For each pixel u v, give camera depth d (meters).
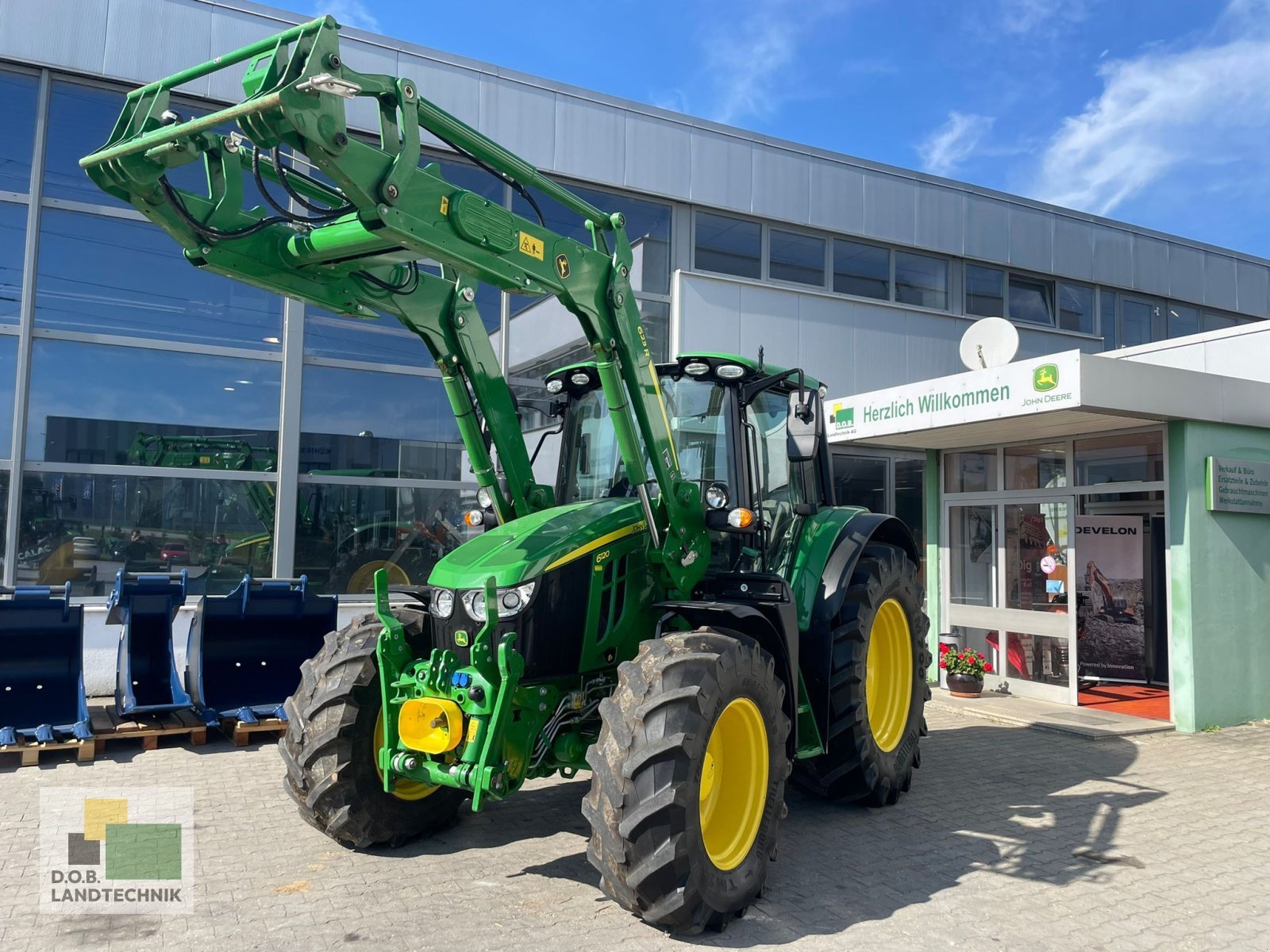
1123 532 10.38
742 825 4.08
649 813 3.55
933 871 4.53
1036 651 9.43
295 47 3.14
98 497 8.60
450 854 4.64
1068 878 4.45
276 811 5.32
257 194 8.62
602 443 5.34
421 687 4.12
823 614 5.35
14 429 8.32
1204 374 8.10
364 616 4.96
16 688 6.76
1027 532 9.48
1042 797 5.92
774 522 5.51
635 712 3.73
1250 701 8.38
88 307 8.69
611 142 10.65
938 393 8.70
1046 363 7.59
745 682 4.04
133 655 7.41
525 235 4.01
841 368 11.77
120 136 3.46
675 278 10.84
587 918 3.86
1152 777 6.45
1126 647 10.23
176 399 8.95
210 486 9.02
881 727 5.97
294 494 9.29
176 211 3.52
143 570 8.70
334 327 9.59
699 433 5.08
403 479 9.78
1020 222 13.33
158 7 8.88
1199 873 4.55
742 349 11.16
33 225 8.50
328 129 3.16
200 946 3.54
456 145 3.88
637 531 4.67
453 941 3.62
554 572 4.26
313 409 9.45
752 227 11.57
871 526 5.79
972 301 13.09
